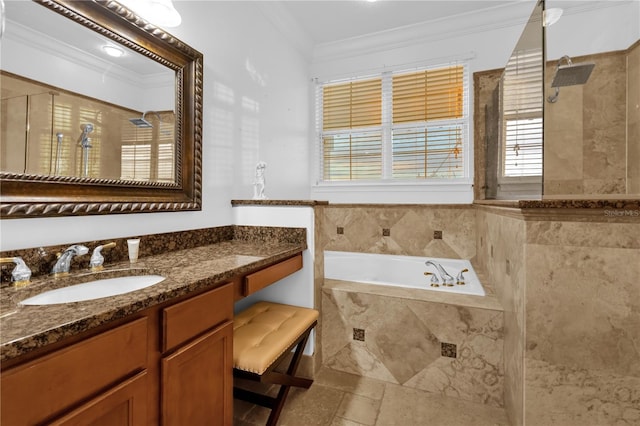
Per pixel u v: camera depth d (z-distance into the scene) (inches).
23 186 36.8
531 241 44.9
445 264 103.1
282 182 107.6
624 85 73.1
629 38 74.7
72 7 42.5
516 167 73.0
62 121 41.3
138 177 52.5
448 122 115.8
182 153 61.4
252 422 56.2
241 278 49.1
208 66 69.6
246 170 84.2
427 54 116.2
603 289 42.0
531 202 43.8
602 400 42.6
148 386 31.5
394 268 110.5
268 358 47.1
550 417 44.7
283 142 108.3
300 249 65.5
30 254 38.2
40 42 39.0
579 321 43.1
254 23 89.3
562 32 73.4
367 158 127.3
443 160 116.8
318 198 130.7
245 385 68.2
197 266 45.9
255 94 89.7
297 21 109.4
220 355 42.0
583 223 42.4
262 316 61.7
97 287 41.1
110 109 47.9
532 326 45.1
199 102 65.0
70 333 23.9
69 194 41.9
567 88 71.2
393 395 63.6
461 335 62.7
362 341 70.4
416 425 55.1
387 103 124.0
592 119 72.2
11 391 20.8
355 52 125.4
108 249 47.8
